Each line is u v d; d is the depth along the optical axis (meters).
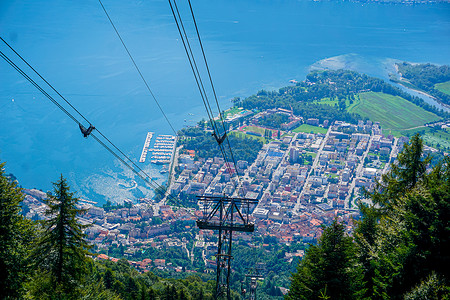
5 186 43.56
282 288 140.25
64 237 49.47
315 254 38.34
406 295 37.12
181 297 98.38
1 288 41.28
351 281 36.91
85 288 56.25
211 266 169.12
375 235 46.31
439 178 48.09
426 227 41.50
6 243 42.03
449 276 38.09
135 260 171.00
